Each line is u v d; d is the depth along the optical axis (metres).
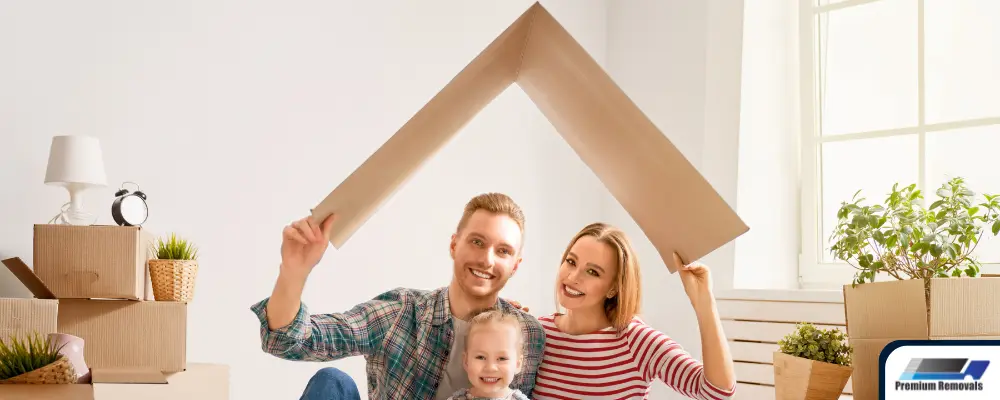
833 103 3.33
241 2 2.81
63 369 1.68
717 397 1.62
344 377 1.73
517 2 3.65
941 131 3.03
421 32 3.29
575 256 1.85
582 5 3.81
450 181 3.34
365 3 3.12
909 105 3.12
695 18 3.52
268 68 2.86
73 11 2.47
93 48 2.50
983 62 2.95
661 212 1.66
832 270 3.23
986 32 2.95
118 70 2.54
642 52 3.75
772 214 3.33
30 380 1.63
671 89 3.60
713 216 1.49
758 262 3.27
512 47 1.54
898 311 2.02
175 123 2.64
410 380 1.75
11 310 1.81
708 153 3.39
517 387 1.81
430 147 1.68
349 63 3.06
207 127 2.71
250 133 2.80
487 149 3.47
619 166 1.67
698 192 1.46
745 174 3.28
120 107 2.54
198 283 2.67
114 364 2.12
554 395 1.83
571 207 3.77
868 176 3.21
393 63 3.19
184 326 2.18
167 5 2.65
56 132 2.42
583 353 1.83
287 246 1.46
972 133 2.95
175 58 2.66
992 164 2.90
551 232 3.67
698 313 1.66
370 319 1.73
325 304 2.93
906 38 3.15
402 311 1.78
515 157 3.57
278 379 2.86
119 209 2.23
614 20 3.90
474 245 1.74
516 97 3.60
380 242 3.11
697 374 1.68
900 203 2.28
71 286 2.07
